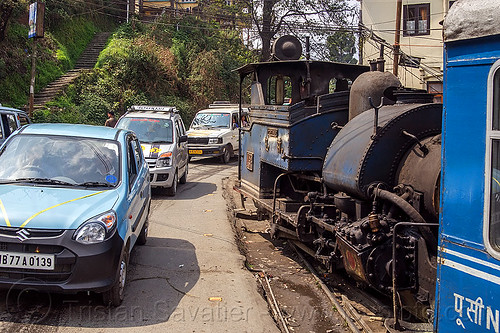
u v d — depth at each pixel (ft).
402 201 14.69
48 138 19.76
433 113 16.75
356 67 27.14
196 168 58.13
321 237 19.21
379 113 18.12
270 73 27.40
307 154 22.04
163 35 101.14
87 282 15.06
